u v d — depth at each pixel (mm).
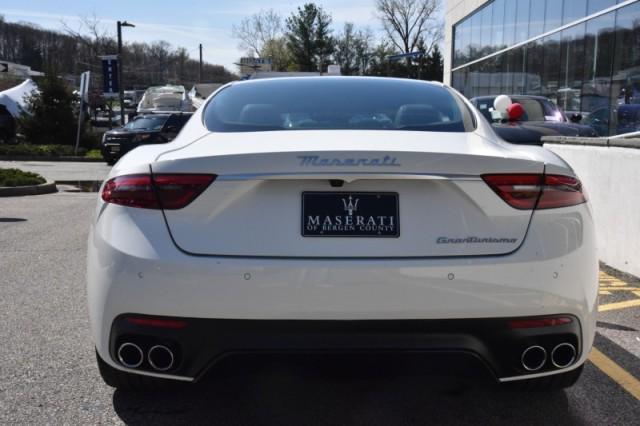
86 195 11547
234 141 2682
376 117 3104
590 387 3197
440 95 3443
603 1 15852
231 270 2312
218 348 2344
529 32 21359
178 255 2344
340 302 2312
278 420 2838
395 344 2338
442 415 2895
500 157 2416
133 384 2807
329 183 2391
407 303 2326
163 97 30094
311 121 3049
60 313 4309
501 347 2400
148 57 76438
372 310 2318
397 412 2920
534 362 2467
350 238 2369
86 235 7191
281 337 2330
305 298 2309
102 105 39031
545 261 2398
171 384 2846
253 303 2312
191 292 2322
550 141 6926
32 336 3855
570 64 17922
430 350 2352
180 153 2541
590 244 2543
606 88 15656
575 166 6352
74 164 19812
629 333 3988
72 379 3248
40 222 8133
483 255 2385
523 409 2959
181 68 80188
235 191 2375
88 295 2553
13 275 5332
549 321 2410
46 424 2789
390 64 67875
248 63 37906
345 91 3416
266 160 2352
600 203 5867
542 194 2453
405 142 2623
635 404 3018
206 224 2377
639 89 14039
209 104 3326
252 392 3115
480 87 27547
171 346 2363
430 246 2375
